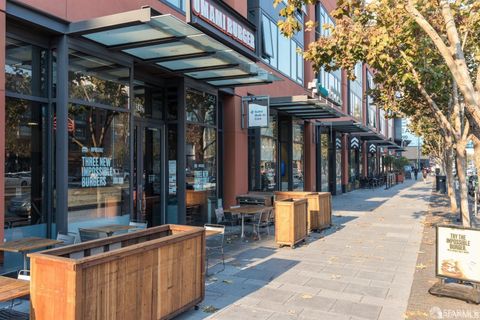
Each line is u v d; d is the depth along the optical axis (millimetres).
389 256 8281
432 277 6773
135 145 9836
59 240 6074
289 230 9039
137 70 9633
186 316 5039
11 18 6250
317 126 22406
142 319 4293
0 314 4480
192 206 10914
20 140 6672
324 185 23797
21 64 6684
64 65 6945
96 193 7648
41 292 3686
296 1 7027
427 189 31047
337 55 9719
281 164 18141
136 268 4211
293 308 5352
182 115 10508
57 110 6969
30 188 6812
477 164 6391
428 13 9539
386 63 9711
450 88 12148
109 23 6602
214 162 11906
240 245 9336
